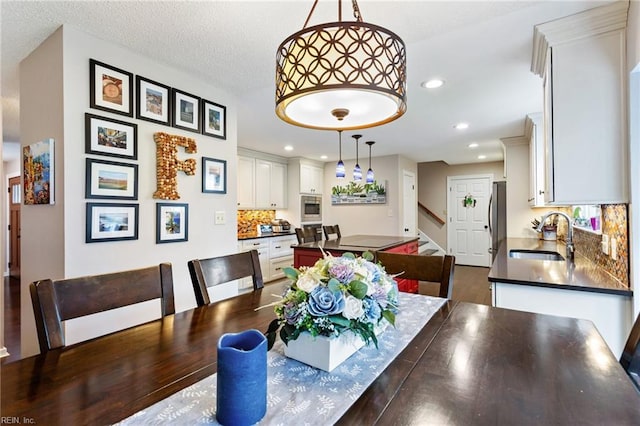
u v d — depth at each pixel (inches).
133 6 63.1
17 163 212.2
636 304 58.6
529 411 26.2
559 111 66.6
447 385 30.3
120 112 78.6
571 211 128.3
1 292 102.2
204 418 25.6
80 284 42.4
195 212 96.6
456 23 69.1
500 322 47.1
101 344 39.4
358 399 28.2
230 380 24.5
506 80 98.0
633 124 59.0
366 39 39.8
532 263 91.4
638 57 55.1
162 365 34.3
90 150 73.1
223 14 66.0
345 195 247.8
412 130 156.6
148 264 84.2
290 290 36.7
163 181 86.0
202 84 99.3
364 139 176.9
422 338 41.5
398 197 223.3
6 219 221.5
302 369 33.6
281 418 25.5
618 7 60.3
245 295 62.4
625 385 29.8
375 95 46.0
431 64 87.9
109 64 76.7
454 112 128.4
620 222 66.0
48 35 72.6
